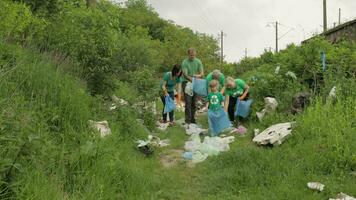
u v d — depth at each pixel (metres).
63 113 6.64
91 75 9.20
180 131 10.08
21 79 6.58
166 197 5.94
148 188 6.05
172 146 8.59
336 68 9.78
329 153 6.65
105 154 6.02
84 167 5.51
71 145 6.07
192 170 7.12
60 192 4.76
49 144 5.22
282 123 8.62
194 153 7.81
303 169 6.43
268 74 11.22
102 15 9.86
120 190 5.65
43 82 6.81
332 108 8.04
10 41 8.16
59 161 5.32
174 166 7.33
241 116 10.30
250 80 12.21
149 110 10.06
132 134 8.16
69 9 10.24
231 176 6.41
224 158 7.18
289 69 10.99
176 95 13.27
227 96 10.28
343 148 6.68
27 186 4.40
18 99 5.89
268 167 6.64
